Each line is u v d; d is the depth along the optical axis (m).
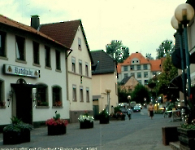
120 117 37.53
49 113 29.67
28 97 26.09
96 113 46.28
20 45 25.69
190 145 7.44
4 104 22.73
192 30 21.22
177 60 11.42
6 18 26.95
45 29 38.66
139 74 137.25
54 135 18.42
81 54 39.91
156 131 17.22
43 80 28.95
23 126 14.42
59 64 32.91
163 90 59.81
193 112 8.61
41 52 28.86
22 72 25.00
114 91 56.47
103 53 59.31
